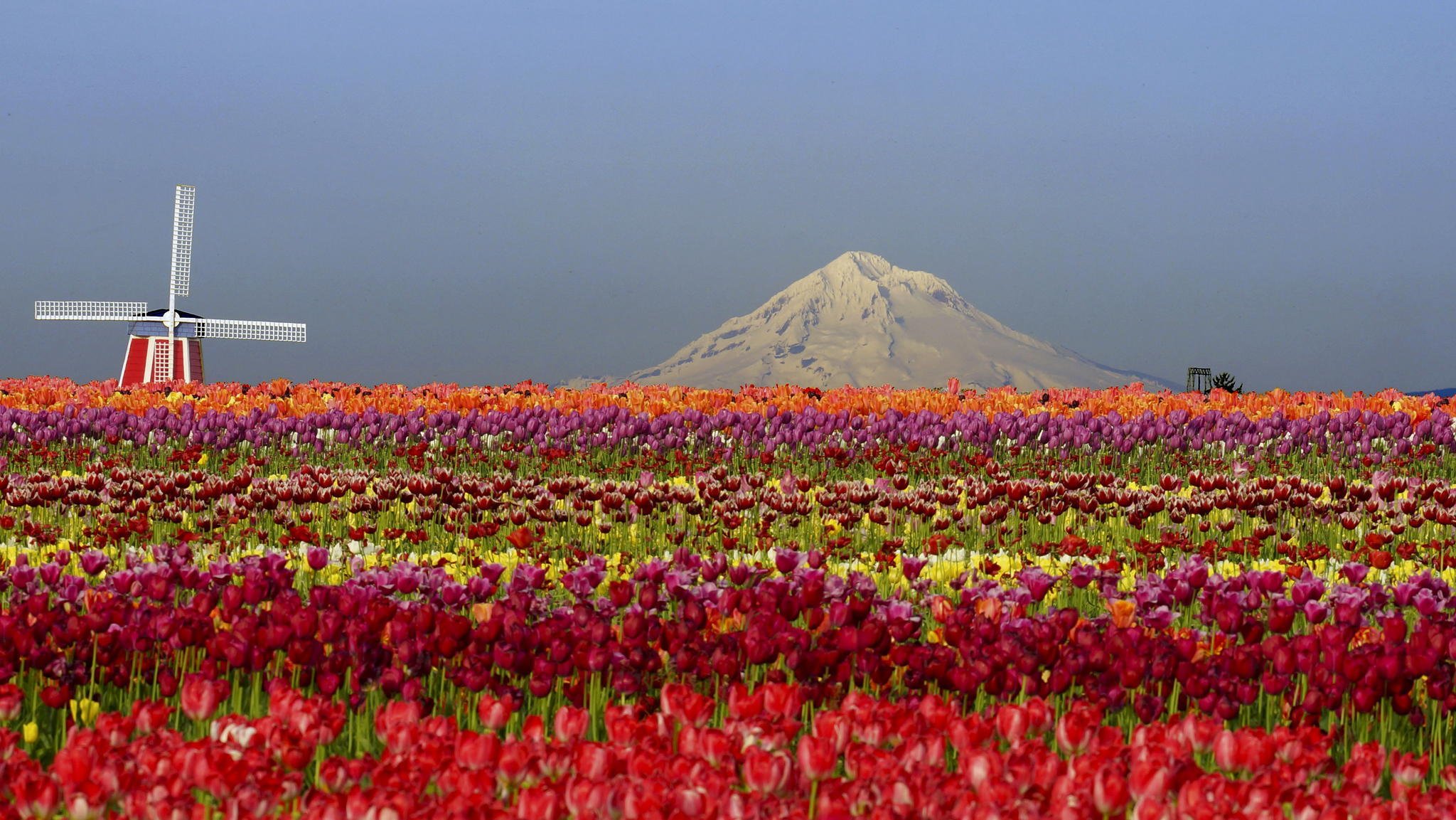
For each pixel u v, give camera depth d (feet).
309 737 39.06
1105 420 145.69
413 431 147.74
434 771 36.45
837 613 49.73
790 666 47.44
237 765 34.35
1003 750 43.98
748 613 53.57
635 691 48.14
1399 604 59.57
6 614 51.55
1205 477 99.09
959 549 86.58
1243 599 59.21
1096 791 32.96
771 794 34.12
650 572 58.70
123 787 34.22
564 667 48.26
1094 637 50.21
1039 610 66.28
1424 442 145.89
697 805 31.86
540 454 145.59
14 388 215.92
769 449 140.26
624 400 169.07
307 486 95.91
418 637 49.14
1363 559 83.82
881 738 38.70
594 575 58.39
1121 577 77.36
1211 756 45.19
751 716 38.88
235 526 94.53
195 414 152.25
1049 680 48.14
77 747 34.24
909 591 68.80
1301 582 57.93
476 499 94.99
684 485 115.14
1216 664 49.14
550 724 48.52
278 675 52.01
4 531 90.12
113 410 147.33
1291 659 48.19
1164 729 40.27
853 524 93.50
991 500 103.60
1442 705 49.26
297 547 84.99
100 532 82.74
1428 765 38.60
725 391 173.27
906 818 32.73
